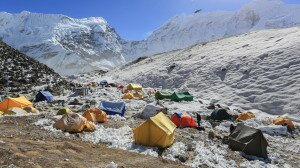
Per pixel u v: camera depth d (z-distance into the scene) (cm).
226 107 5562
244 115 4472
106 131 2784
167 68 11244
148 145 2456
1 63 7062
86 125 2720
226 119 4262
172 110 4634
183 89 8662
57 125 2666
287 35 10356
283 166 2573
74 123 2655
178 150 2456
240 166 2378
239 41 11856
